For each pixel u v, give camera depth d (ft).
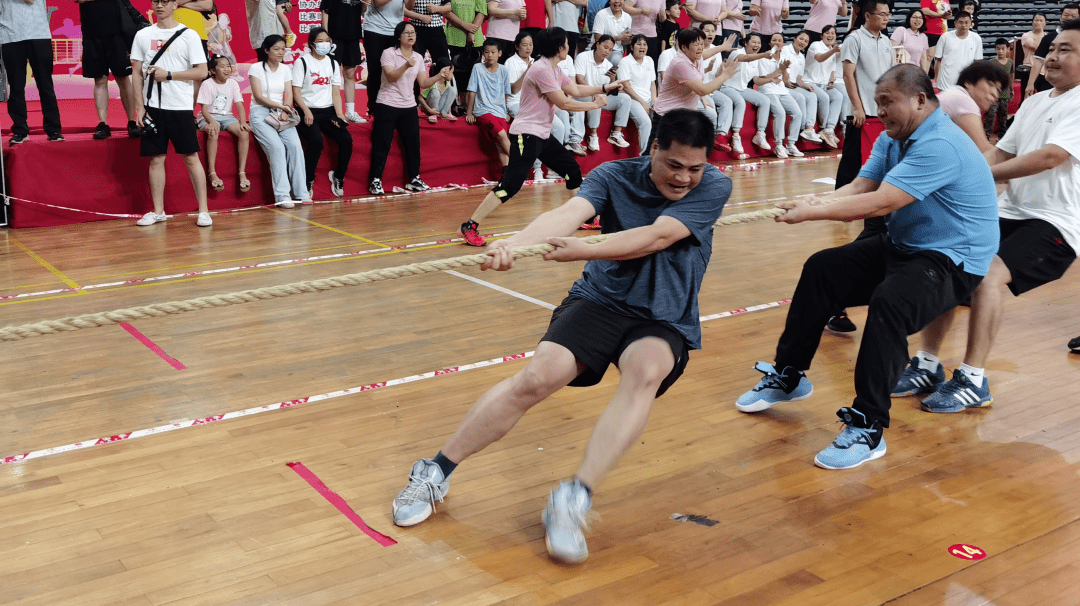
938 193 10.35
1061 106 12.00
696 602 7.60
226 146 25.72
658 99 23.62
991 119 37.40
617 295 8.65
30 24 22.88
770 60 37.37
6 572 7.98
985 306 11.52
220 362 13.50
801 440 10.94
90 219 24.07
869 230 14.40
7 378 12.80
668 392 12.44
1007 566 8.14
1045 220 12.14
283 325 15.28
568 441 10.84
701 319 15.78
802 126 38.91
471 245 21.47
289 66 26.48
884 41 20.25
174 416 11.50
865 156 20.68
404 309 16.20
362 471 10.02
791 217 9.82
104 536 8.61
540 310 16.16
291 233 22.74
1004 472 10.05
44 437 10.86
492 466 10.18
